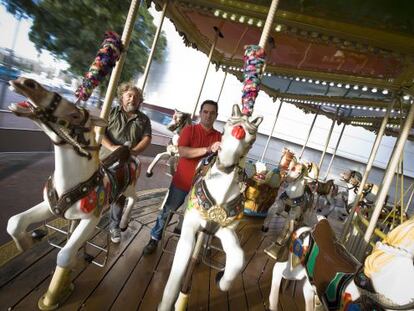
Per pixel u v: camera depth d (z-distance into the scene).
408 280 1.63
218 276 2.13
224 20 3.89
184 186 2.86
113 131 2.75
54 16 7.59
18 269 2.33
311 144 15.94
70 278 2.26
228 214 1.93
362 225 4.06
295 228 2.79
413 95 3.81
